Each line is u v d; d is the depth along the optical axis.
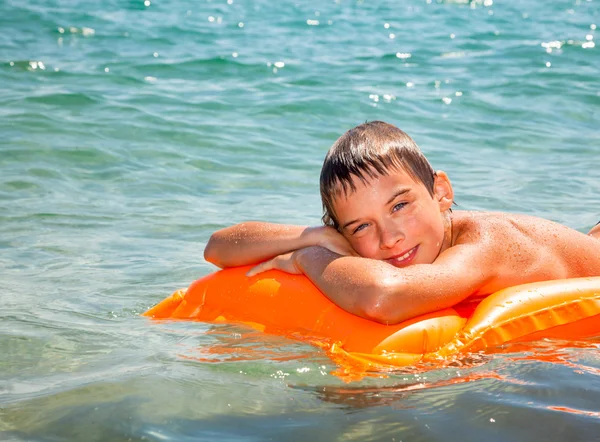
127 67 12.24
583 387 3.11
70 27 15.84
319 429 2.82
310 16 19.20
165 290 4.77
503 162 8.16
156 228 6.06
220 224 6.16
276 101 10.41
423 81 11.91
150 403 3.07
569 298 3.71
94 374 3.40
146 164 7.82
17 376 3.41
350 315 3.66
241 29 16.64
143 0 20.66
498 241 3.90
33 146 8.07
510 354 3.52
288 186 7.27
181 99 10.39
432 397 3.07
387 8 21.39
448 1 23.19
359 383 3.25
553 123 9.82
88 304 4.48
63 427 2.89
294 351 3.62
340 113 10.02
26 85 10.82
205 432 2.82
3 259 5.29
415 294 3.52
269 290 3.95
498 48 14.82
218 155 8.19
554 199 6.79
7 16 16.70
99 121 9.10
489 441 2.68
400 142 3.84
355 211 3.76
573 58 13.76
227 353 3.62
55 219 6.20
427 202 3.83
